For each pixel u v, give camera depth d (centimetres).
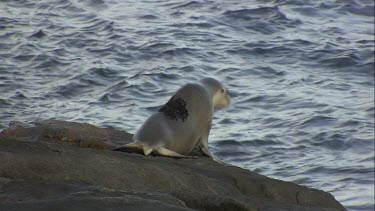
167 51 9281
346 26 11762
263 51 9931
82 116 6800
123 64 8594
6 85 7250
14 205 1989
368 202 5784
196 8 11594
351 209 5684
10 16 9794
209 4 11844
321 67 9562
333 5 12762
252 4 12162
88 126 3891
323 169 6350
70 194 2150
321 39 10794
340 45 10531
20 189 2212
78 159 2598
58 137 3641
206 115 3756
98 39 9362
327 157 6619
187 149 3703
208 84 3856
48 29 9425
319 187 6044
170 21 10712
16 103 6794
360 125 7369
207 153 3775
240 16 11425
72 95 7312
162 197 2166
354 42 10769
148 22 10481
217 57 9431
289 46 10275
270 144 6750
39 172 2481
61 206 1984
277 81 8725
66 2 10688
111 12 10644
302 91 8362
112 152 3022
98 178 2553
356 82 9025
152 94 7712
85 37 9325
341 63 9725
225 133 6906
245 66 9194
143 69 8519
